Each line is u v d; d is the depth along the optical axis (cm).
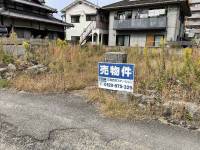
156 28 2348
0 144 299
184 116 409
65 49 1048
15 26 1919
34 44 1140
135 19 2458
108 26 3039
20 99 518
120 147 299
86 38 2898
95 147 297
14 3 2111
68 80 664
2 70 760
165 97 481
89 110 449
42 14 2570
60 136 327
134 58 867
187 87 513
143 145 306
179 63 644
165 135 339
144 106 449
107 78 503
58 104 486
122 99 480
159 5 2328
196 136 339
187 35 3400
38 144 302
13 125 361
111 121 391
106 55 528
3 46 950
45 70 791
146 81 567
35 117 401
